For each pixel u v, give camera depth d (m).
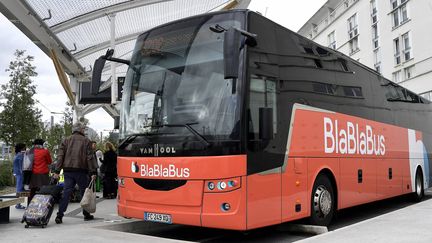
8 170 22.05
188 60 7.42
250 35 6.81
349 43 43.94
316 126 8.70
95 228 7.88
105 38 18.91
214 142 6.74
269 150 7.20
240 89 6.80
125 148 7.73
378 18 37.50
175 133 7.08
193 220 6.77
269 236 8.45
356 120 10.48
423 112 16.31
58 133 30.89
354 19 42.72
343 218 11.38
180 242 6.62
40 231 7.68
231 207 6.57
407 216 9.47
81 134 9.05
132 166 7.54
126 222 8.73
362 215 11.97
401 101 14.09
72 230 7.66
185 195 6.85
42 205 8.17
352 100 10.45
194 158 6.82
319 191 8.65
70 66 18.55
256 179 6.84
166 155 7.11
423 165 15.52
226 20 7.35
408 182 13.87
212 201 6.66
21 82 24.02
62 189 9.34
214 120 6.83
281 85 7.77
